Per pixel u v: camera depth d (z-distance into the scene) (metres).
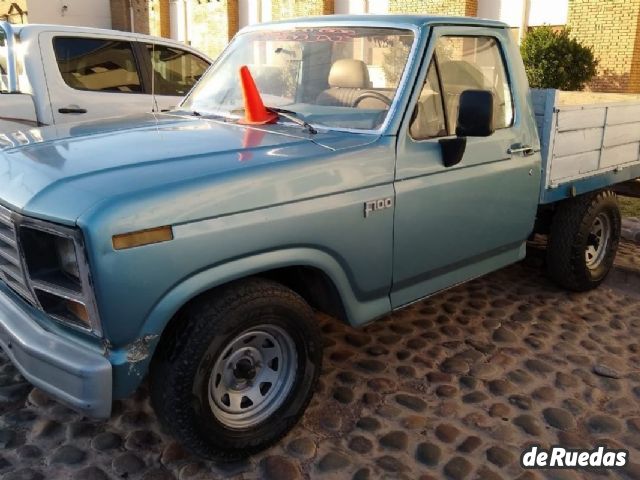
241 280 2.77
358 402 3.44
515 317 4.57
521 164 3.99
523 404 3.47
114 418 3.26
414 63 3.37
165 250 2.42
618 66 13.85
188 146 2.94
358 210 3.03
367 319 3.30
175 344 2.60
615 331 4.40
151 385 2.69
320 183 2.88
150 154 2.79
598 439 3.19
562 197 4.49
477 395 3.54
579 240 4.73
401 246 3.30
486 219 3.80
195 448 2.73
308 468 2.91
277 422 2.97
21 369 2.65
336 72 3.61
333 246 2.96
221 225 2.56
